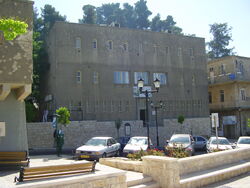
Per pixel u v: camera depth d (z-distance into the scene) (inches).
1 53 469.4
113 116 1429.6
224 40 3014.3
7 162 442.0
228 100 1740.9
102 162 531.5
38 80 1513.3
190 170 426.0
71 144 1155.3
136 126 1332.4
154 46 1609.3
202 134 1552.7
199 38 1791.3
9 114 511.5
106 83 1435.8
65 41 1358.3
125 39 1520.7
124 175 331.3
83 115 1355.8
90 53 1411.2
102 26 1464.1
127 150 743.7
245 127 1705.2
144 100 1531.7
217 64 1865.2
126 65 1502.2
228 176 441.1
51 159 729.0
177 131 1456.7
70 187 284.7
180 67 1679.4
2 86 469.4
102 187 309.4
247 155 553.9
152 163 387.9
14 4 494.0
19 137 512.4
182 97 1657.2
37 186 262.2
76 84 1359.5
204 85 1755.7
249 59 1841.8
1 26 332.5
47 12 2016.5
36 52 1481.3
